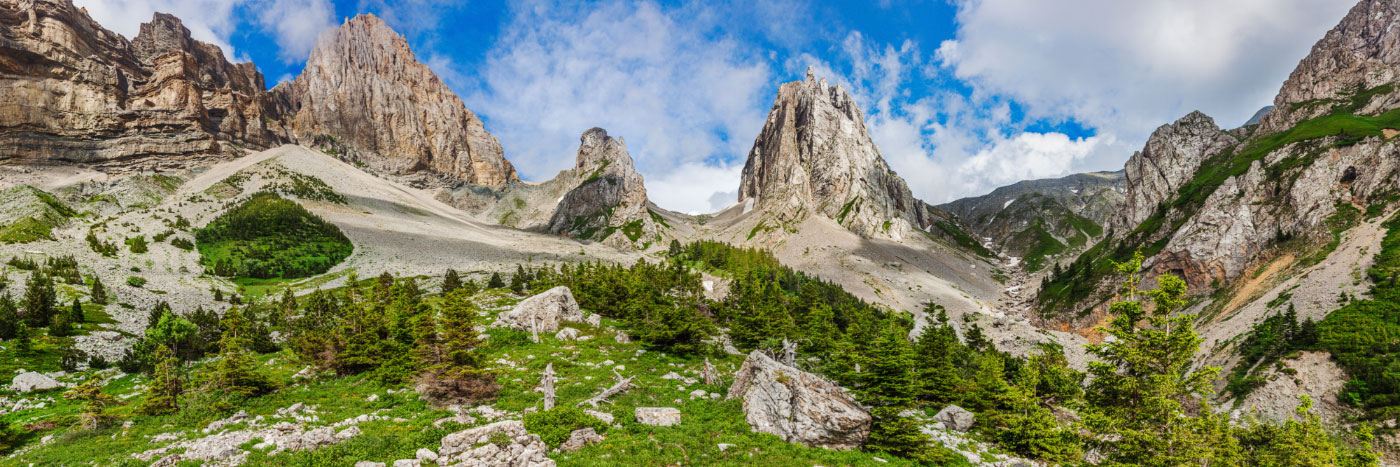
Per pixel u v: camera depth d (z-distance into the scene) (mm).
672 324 61906
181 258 178375
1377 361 78375
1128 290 37312
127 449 29250
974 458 37719
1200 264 157375
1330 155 152000
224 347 41875
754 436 34750
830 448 34594
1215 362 103562
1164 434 34312
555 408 33594
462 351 40281
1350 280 103812
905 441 36094
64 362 59969
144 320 96812
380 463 25203
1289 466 39500
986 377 60469
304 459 25766
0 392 48000
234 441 28109
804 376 37812
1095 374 37906
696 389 45531
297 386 45406
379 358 49094
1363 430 42781
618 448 30297
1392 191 128500
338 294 142500
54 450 29172
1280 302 110625
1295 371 84375
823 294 163750
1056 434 42344
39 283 93062
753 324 74000
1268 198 159875
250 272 178500
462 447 26844
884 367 44875
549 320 68250
